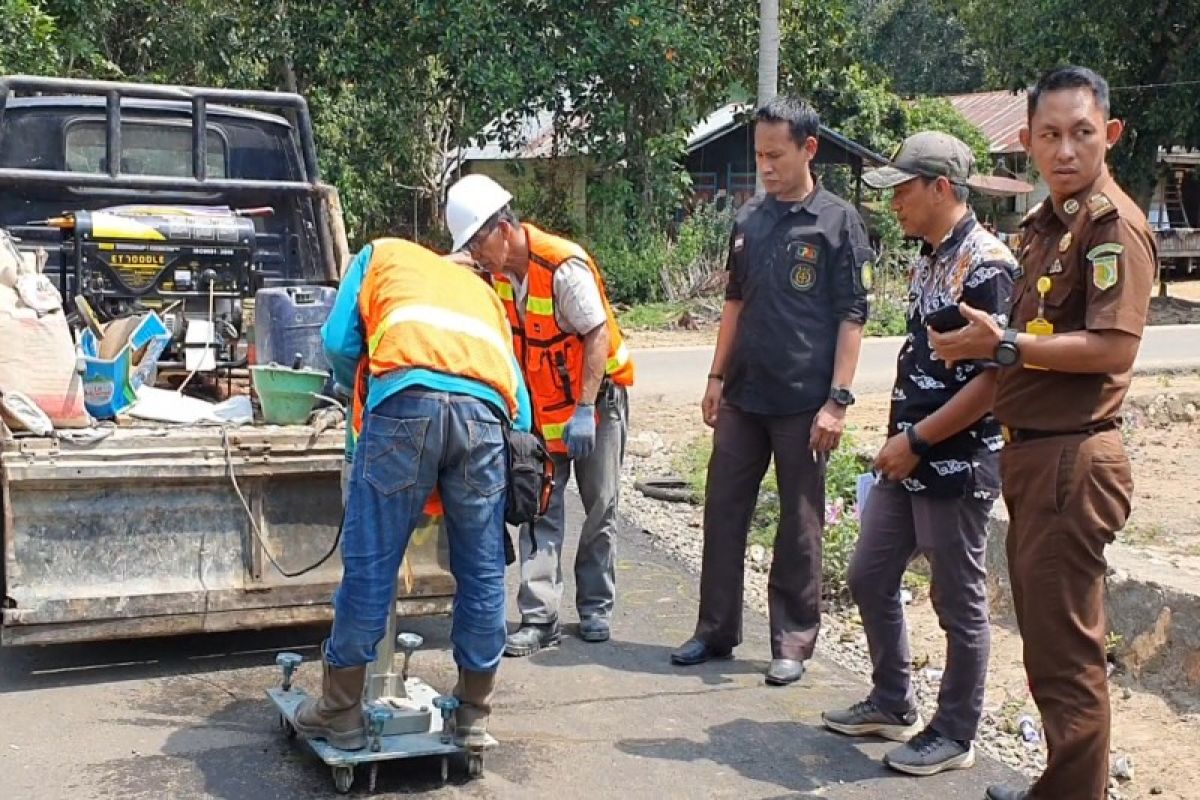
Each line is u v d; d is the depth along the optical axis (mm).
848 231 5375
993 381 4254
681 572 7160
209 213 6332
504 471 4375
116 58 22250
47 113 6719
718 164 29031
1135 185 27375
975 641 4605
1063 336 3750
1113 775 4711
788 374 5391
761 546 7539
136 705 5031
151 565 5121
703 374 14898
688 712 5172
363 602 4223
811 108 5434
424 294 4355
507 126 22891
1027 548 3932
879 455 4555
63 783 4348
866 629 4902
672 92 22984
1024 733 5051
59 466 4914
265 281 6848
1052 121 3775
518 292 5617
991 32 29281
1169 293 30406
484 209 4727
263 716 4957
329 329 4465
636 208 23391
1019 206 35375
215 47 22234
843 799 4430
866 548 4809
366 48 22094
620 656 5809
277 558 5285
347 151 23266
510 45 22188
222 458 5156
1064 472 3834
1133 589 5750
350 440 4504
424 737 4496
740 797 4434
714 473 5645
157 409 5512
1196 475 10055
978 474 4527
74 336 5477
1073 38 26938
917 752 4645
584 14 22469
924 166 4523
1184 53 26250
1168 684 5535
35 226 6512
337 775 4309
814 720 5121
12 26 14938
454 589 5547
